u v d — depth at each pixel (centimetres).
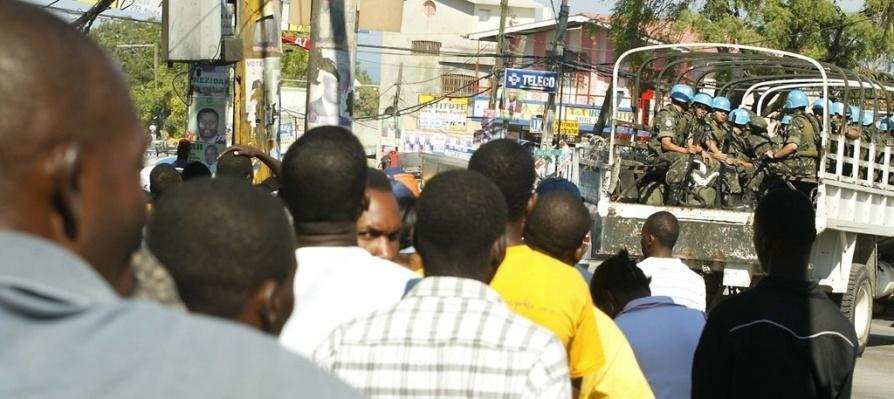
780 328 481
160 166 962
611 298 630
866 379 1480
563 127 5016
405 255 564
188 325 163
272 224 301
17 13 169
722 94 2038
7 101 165
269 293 303
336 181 439
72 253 168
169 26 1648
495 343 353
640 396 479
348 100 1255
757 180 1600
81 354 155
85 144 174
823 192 1577
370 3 1709
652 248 773
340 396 165
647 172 1633
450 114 6594
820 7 3534
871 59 3591
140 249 231
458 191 382
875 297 1955
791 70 2027
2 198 166
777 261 504
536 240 532
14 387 151
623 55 1638
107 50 194
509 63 5553
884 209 1831
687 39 3925
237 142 1576
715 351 495
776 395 479
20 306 155
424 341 357
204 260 293
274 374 162
